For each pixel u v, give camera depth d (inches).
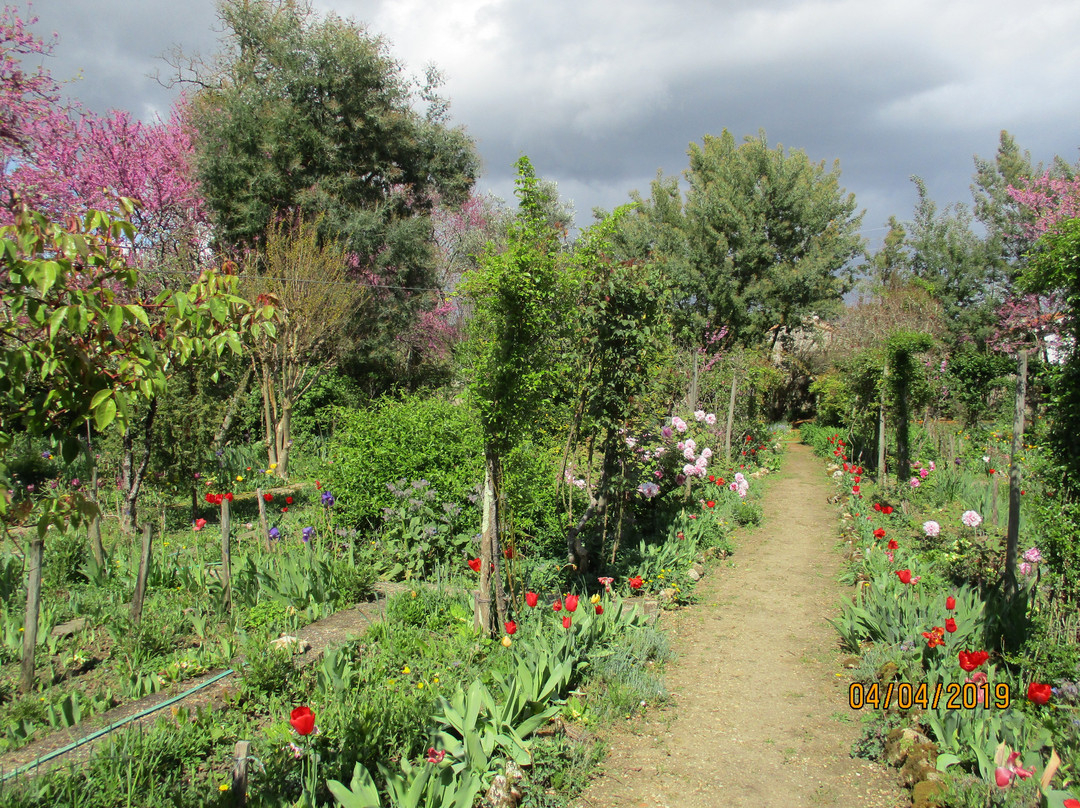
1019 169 828.6
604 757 150.9
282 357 555.2
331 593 227.6
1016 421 214.8
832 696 182.7
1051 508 185.8
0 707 153.6
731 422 564.4
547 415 249.8
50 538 277.9
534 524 296.0
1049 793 107.6
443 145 868.6
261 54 754.2
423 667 174.9
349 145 772.6
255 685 158.7
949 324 864.3
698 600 266.4
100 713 151.5
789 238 1149.1
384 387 851.4
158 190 658.2
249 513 403.5
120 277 93.0
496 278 182.5
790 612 253.0
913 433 542.3
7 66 426.9
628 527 341.7
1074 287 181.5
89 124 618.2
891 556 285.4
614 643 199.9
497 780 128.0
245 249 705.6
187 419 360.5
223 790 112.1
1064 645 163.5
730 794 136.9
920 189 982.4
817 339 1122.7
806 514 440.8
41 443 458.0
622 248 1065.5
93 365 87.7
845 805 132.6
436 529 279.0
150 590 240.1
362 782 110.5
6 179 449.1
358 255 747.4
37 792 110.6
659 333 280.2
